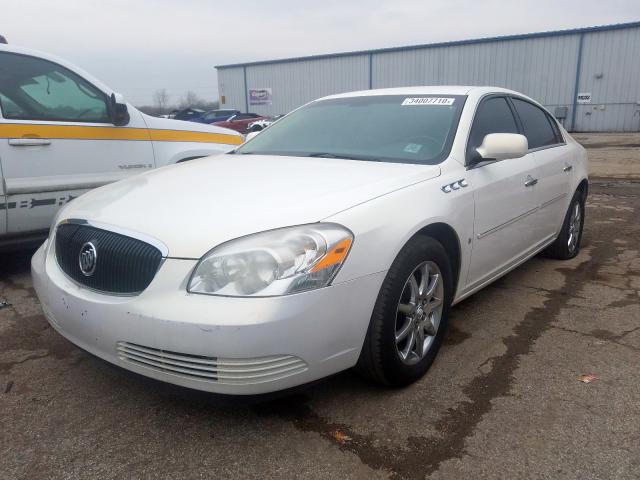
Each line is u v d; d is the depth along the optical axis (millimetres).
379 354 2430
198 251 2088
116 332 2186
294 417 2434
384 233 2363
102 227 2371
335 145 3400
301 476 2066
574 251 5078
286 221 2176
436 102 3514
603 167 12469
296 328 2055
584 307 3787
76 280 2432
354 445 2244
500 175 3361
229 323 1974
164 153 5090
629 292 4098
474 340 3248
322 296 2115
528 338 3275
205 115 25953
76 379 2781
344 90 35094
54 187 4277
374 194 2486
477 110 3465
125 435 2316
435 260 2707
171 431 2342
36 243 4367
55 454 2193
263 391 2084
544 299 3949
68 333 2451
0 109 4008
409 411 2482
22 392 2658
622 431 2330
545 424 2383
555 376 2809
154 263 2139
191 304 2025
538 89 28953
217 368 2027
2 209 4039
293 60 36656
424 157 3074
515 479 2043
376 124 3475
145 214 2354
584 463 2127
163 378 2137
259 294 2010
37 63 4297
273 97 38406
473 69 30438
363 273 2262
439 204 2725
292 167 2965
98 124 4578
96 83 4629
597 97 27578
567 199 4645
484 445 2240
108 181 4648
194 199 2455
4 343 3197
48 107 4293
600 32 26844
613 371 2859
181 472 2090
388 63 33062
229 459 2162
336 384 2703
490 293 4078
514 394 2631
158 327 2059
